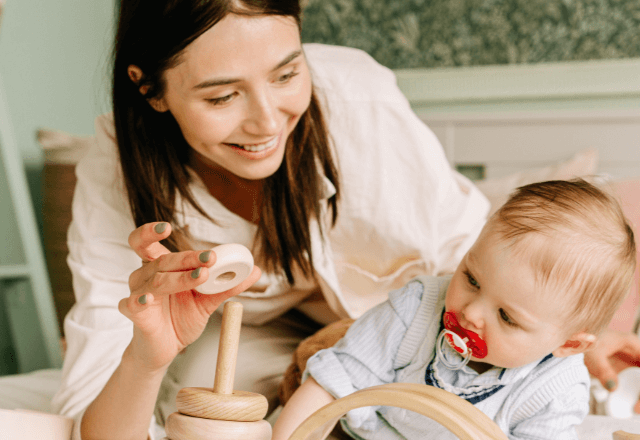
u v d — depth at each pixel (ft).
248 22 2.08
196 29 2.06
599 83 5.83
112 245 2.99
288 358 3.39
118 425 2.01
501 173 6.12
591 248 1.91
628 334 2.99
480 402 2.15
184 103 2.28
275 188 2.91
